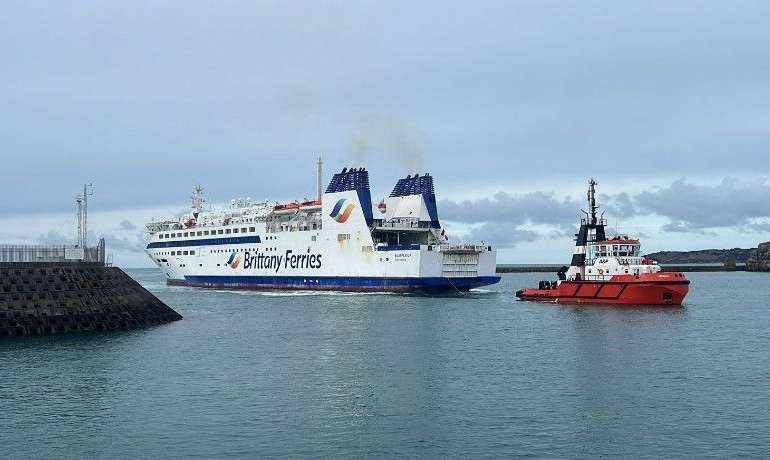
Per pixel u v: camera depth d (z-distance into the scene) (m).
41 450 28.41
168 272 139.75
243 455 27.83
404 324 66.44
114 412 33.72
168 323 68.62
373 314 75.62
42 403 35.38
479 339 56.22
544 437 29.78
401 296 99.31
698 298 111.94
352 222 104.44
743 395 36.53
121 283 67.88
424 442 29.31
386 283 101.06
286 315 75.75
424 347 52.38
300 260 112.12
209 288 128.88
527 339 56.06
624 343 53.75
